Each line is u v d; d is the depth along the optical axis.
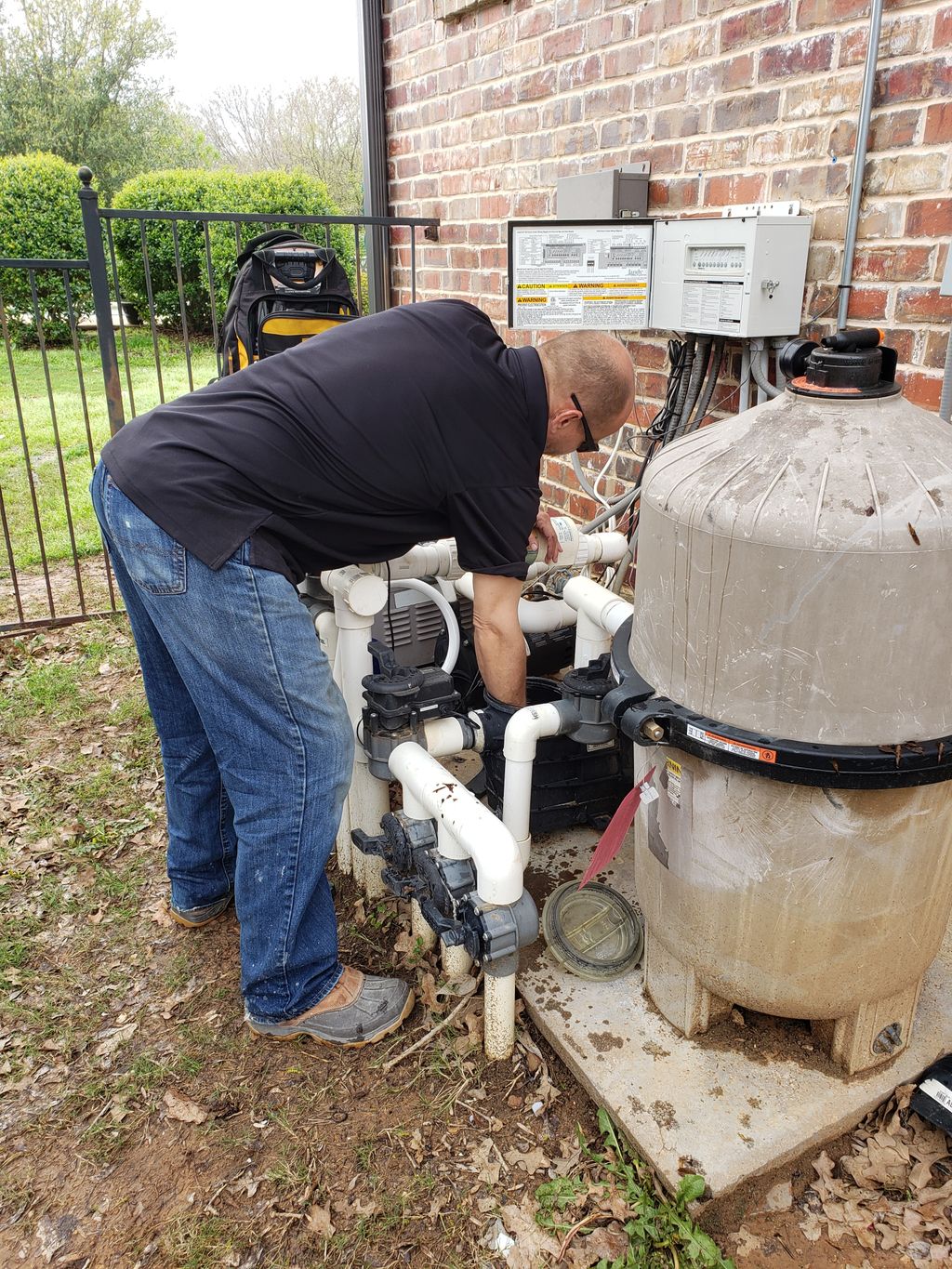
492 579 1.85
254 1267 1.52
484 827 1.72
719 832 1.47
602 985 1.94
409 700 2.01
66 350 11.50
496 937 1.69
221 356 3.63
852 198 2.39
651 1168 1.60
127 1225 1.59
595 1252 1.52
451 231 4.38
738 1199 1.58
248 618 1.60
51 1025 2.00
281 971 1.84
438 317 1.72
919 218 2.28
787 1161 1.62
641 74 3.04
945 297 2.23
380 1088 1.82
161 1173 1.67
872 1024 1.66
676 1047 1.78
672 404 2.92
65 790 2.86
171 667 1.97
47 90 19.03
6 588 4.60
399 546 1.84
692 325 2.69
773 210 2.64
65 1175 1.68
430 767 1.90
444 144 4.28
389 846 2.03
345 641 2.11
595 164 3.33
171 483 1.56
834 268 2.51
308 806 1.73
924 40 2.18
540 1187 1.60
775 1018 1.84
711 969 1.62
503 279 4.02
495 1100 1.79
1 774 2.95
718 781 1.44
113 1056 1.92
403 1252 1.53
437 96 4.25
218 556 1.57
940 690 1.27
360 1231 1.56
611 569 3.34
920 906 1.49
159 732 2.06
